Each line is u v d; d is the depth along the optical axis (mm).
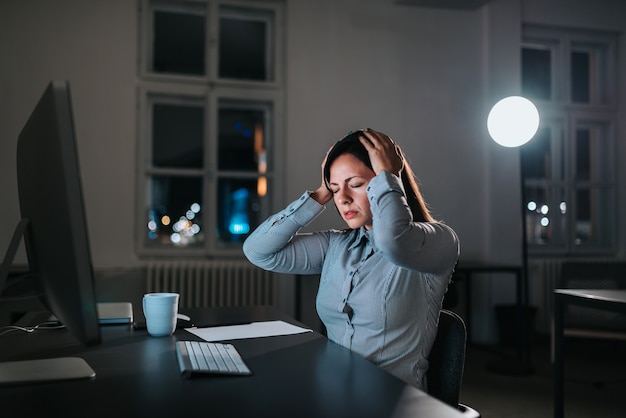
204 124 4457
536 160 5258
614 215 5262
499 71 4809
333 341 1404
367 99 4586
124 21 4219
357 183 1363
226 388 957
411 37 4688
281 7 4574
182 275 4105
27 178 1099
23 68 4043
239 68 4633
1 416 812
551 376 3650
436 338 1319
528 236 5137
